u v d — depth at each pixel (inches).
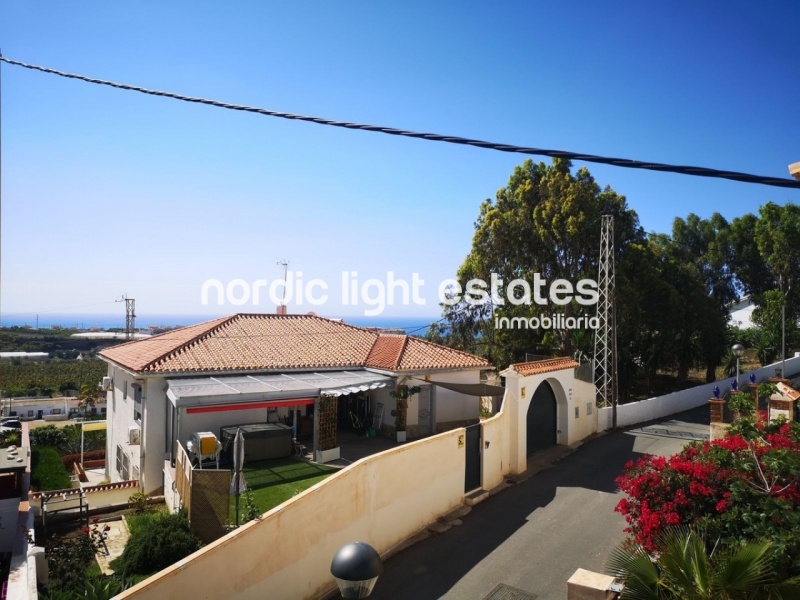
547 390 895.7
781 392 707.4
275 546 379.6
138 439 768.9
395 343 1039.6
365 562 223.0
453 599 416.2
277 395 736.3
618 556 315.9
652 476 354.3
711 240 2320.4
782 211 1920.5
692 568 264.8
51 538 571.2
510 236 1403.8
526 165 1481.3
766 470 338.6
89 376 2962.6
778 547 271.3
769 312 1822.1
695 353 1599.4
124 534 573.9
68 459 1259.8
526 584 437.7
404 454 528.4
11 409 2265.0
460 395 1007.0
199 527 478.6
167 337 1049.5
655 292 1453.0
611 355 1202.6
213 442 663.8
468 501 622.2
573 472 753.0
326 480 437.7
